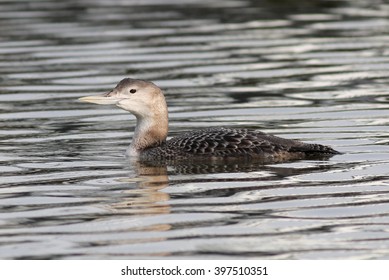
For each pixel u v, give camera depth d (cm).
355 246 1998
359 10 5038
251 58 4034
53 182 2452
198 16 4928
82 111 3284
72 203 2275
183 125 3075
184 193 2338
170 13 5016
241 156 2592
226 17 4881
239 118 3145
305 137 2877
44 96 3481
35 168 2586
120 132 3009
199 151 2612
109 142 2883
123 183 2433
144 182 2438
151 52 4141
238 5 5219
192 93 3503
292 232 2072
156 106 2719
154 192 2350
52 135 2967
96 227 2111
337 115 3155
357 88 3534
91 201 2288
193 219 2153
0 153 2750
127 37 4438
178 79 3709
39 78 3741
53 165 2616
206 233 2070
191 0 5375
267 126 3028
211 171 2519
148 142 2717
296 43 4294
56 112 3266
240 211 2202
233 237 2047
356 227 2094
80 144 2855
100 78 3722
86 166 2603
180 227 2106
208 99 3416
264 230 2084
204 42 4328
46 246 2009
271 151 2595
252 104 3334
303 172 2488
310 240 2027
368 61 3950
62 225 2127
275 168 2527
